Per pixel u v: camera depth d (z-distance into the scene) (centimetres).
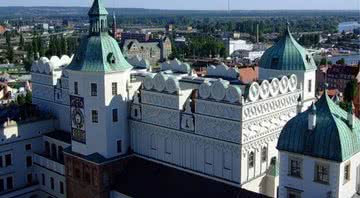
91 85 7819
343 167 5319
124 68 7925
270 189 7188
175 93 7262
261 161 7069
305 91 8381
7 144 9281
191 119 7144
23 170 9631
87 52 7888
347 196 5497
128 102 8088
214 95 6762
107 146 7856
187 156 7319
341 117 5547
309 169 5497
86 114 7969
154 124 7681
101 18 7956
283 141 5659
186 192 6994
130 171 7931
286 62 8344
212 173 7025
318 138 5391
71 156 8275
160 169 7638
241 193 6538
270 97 7012
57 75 9744
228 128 6688
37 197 9794
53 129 9906
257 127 6844
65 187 8925
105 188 7862
